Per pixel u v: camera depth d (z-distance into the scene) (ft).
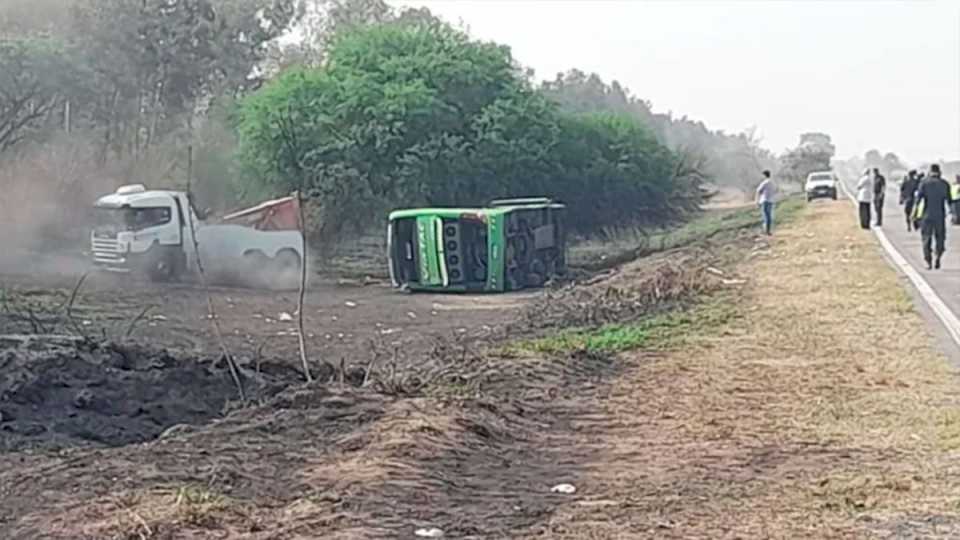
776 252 111.86
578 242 185.16
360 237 162.09
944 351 52.49
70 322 79.15
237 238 123.65
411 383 46.85
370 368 51.31
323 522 28.37
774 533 27.91
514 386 47.70
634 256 152.35
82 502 30.37
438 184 160.97
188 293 112.47
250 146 163.22
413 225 122.42
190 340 75.87
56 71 175.42
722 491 31.94
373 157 160.66
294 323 89.97
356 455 35.17
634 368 51.83
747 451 36.60
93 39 194.39
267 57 246.88
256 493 31.12
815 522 28.76
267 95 165.07
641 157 193.06
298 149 161.17
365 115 161.07
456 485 32.58
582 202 183.62
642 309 74.49
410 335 82.74
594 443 38.19
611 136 190.70
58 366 47.39
